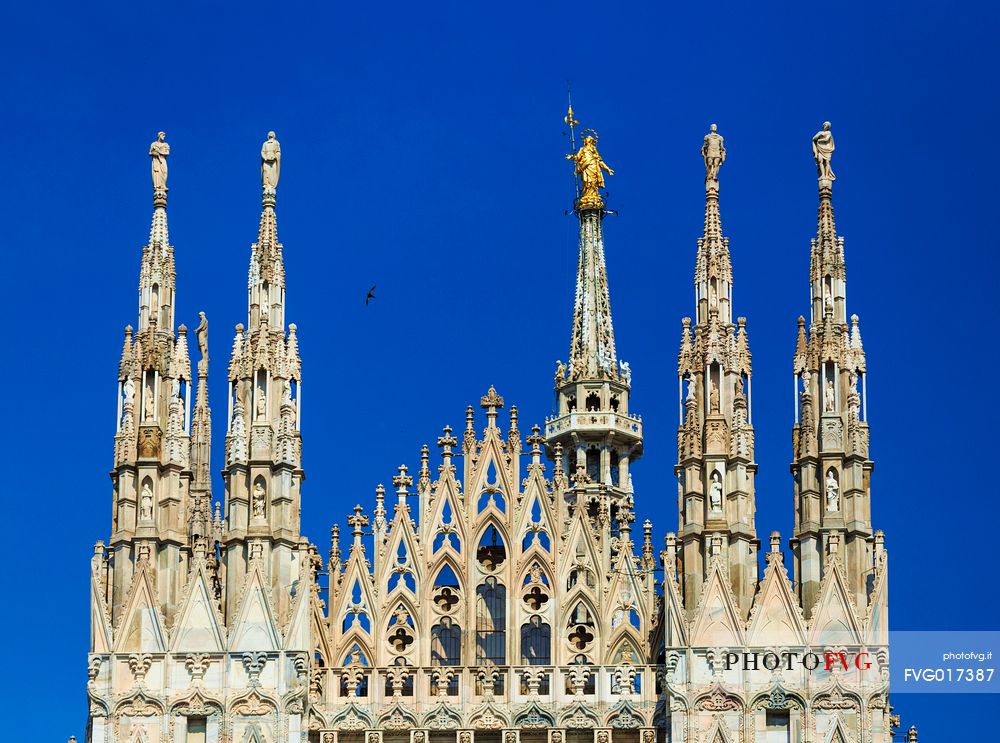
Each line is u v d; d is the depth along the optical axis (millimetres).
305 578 95438
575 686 96438
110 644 94375
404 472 99500
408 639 97812
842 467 95750
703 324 98062
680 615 94000
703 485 95938
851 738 92438
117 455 96688
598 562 98062
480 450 100062
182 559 96250
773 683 93062
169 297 99062
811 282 98625
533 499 99062
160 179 100500
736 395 96812
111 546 96000
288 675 94250
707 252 98938
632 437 111500
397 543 98750
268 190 100562
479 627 98625
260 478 96750
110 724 93625
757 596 94062
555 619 97375
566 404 112000
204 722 94125
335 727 96250
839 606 93875
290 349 98500
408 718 96312
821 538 95062
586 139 117688
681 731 92938
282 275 99438
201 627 94812
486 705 96250
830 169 100000
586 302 114125
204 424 103938
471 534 98688
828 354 97062
